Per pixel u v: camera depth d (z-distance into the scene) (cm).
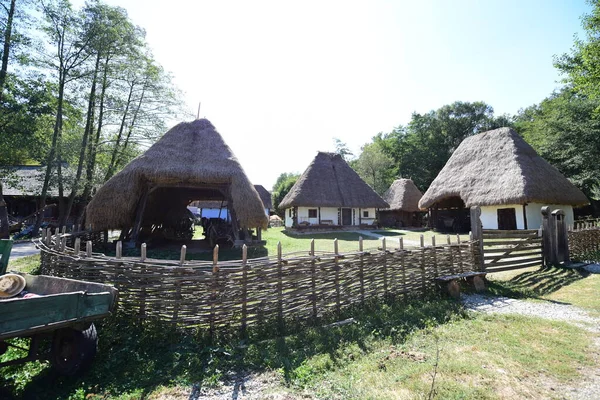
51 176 1900
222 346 418
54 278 423
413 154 4391
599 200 2309
